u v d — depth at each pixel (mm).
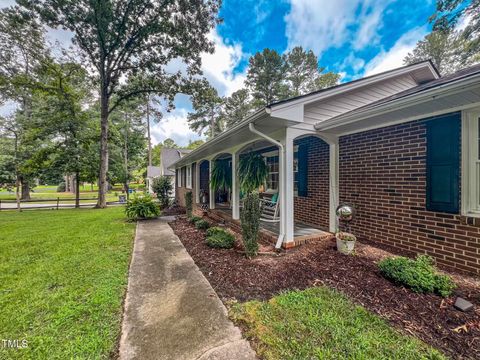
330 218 4961
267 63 19500
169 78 12875
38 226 7066
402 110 3258
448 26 9383
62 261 3854
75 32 10672
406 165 3744
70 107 12266
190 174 11727
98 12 9625
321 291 2604
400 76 5617
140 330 2059
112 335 1992
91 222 7738
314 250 4000
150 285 2965
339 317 2119
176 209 11336
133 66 12172
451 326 1977
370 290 2596
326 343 1796
